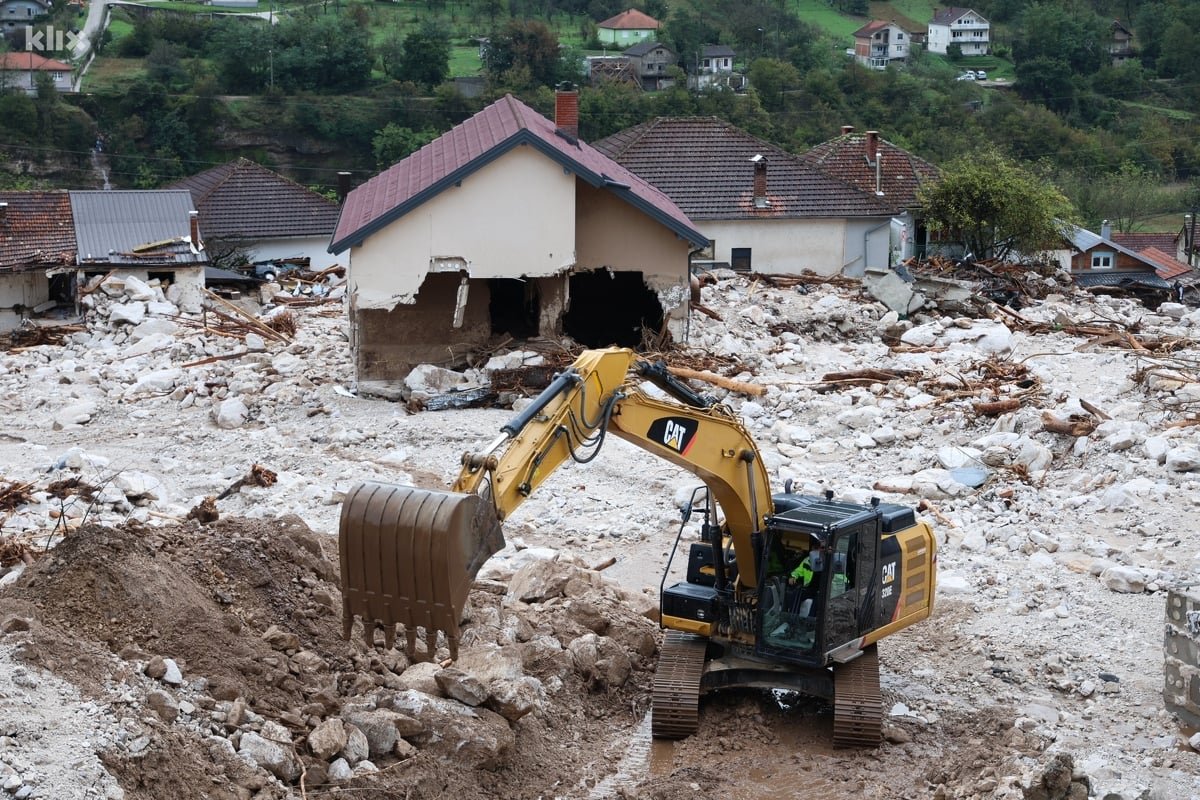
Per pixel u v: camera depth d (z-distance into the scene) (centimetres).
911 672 1405
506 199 2675
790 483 1370
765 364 2872
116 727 944
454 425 2470
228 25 10156
